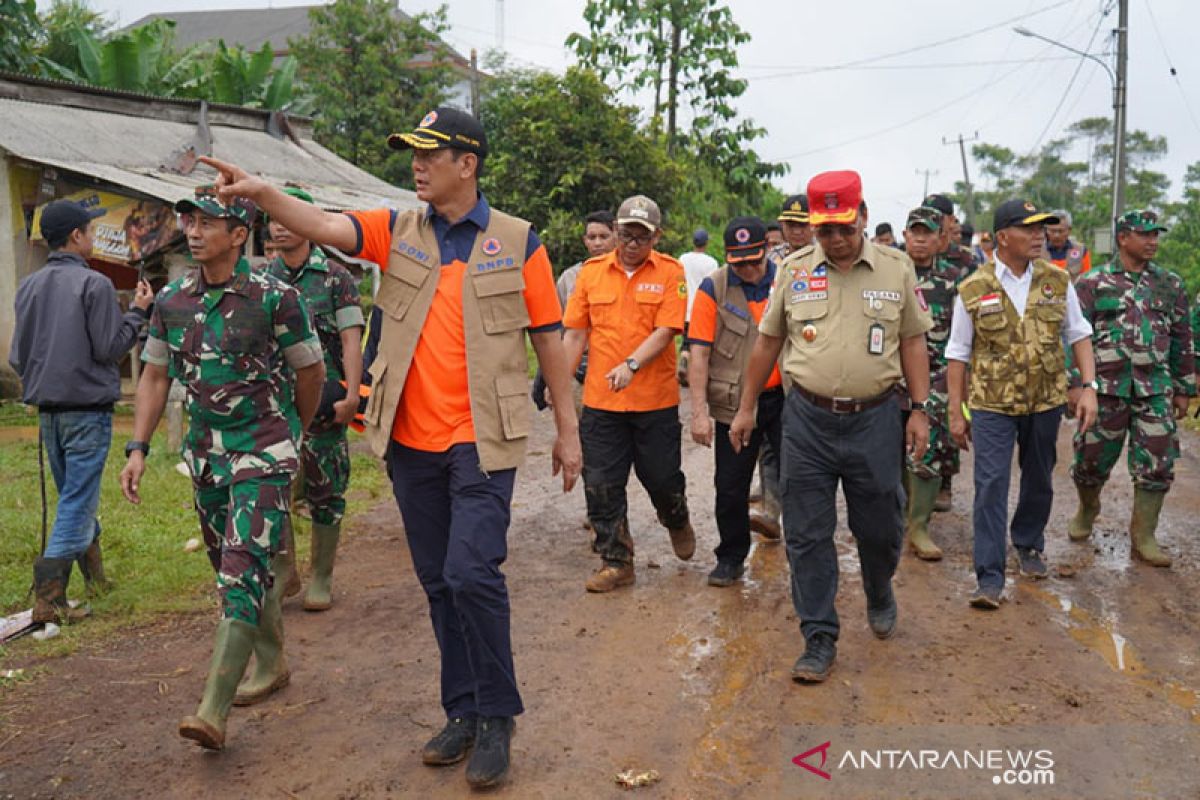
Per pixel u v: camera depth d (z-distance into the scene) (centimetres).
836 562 429
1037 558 561
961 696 401
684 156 2267
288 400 374
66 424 480
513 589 548
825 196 398
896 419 421
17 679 420
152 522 666
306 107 2292
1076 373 601
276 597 404
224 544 357
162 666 436
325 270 482
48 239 489
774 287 436
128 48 1838
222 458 363
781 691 408
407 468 337
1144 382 577
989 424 512
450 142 322
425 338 330
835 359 411
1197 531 654
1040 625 481
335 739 368
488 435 324
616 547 542
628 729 374
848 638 466
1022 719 380
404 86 2872
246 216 351
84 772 344
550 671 430
